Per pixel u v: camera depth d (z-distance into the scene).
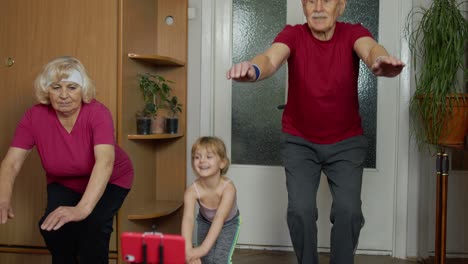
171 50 2.97
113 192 2.04
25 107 2.52
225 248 2.01
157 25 2.98
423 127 2.69
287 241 3.02
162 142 3.01
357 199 1.89
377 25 2.92
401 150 2.87
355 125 1.99
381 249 2.96
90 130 1.91
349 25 1.93
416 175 2.86
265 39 3.01
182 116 2.97
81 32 2.45
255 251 3.00
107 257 1.99
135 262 1.21
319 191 2.97
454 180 2.24
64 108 1.86
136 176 2.67
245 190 3.05
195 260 1.87
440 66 2.38
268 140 3.04
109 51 2.43
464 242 2.09
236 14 3.03
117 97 2.43
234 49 3.04
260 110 3.05
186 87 2.97
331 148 1.95
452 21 2.39
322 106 1.88
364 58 1.75
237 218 2.07
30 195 2.54
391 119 2.94
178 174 2.99
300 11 2.96
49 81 1.85
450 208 2.28
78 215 1.65
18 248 2.55
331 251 1.93
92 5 2.43
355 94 1.95
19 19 2.50
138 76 2.68
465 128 2.40
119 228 2.46
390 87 2.93
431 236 2.62
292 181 1.94
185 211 2.01
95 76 2.44
